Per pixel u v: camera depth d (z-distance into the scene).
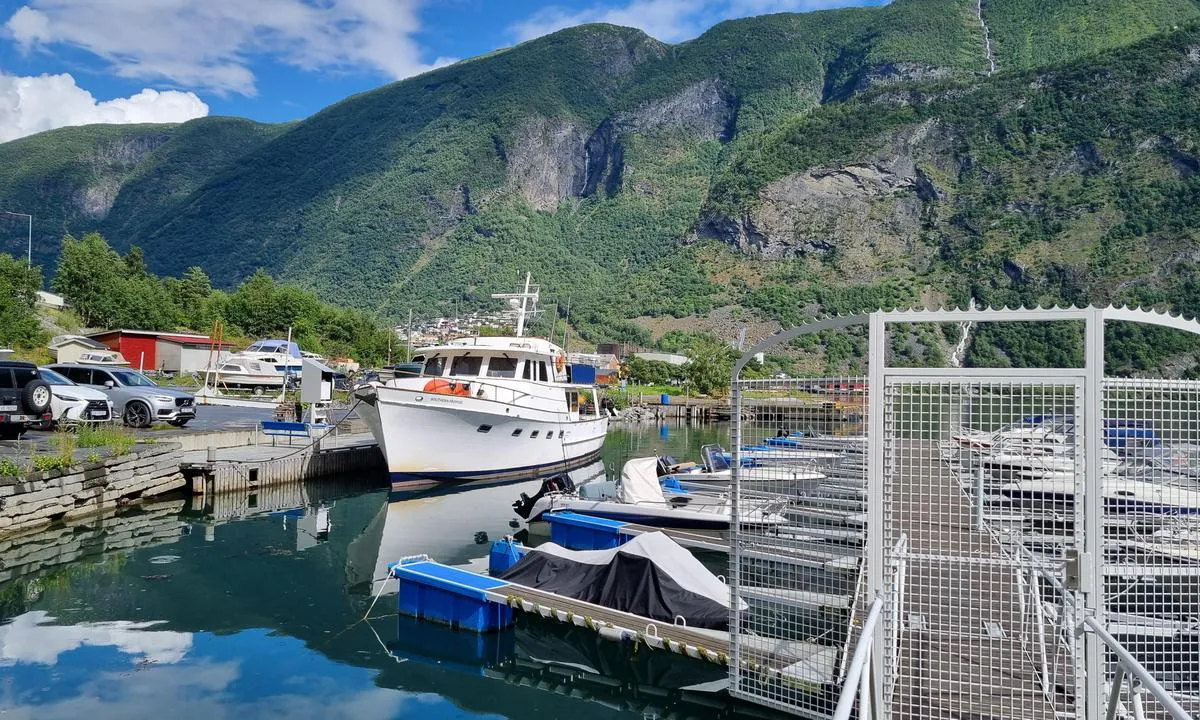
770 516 7.50
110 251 90.69
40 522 15.27
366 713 8.26
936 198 177.12
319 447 25.20
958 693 5.85
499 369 25.39
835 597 7.19
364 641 10.32
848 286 162.50
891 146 191.12
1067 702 5.84
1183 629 5.88
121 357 48.34
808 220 188.38
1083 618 5.22
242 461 21.11
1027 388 5.51
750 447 8.00
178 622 10.81
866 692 4.40
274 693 8.66
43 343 57.03
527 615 10.45
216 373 46.78
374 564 14.34
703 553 14.73
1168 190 143.25
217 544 15.38
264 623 10.91
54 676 8.88
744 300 170.00
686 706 8.66
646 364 101.88
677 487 19.19
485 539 16.78
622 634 9.59
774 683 7.29
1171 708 3.52
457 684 9.07
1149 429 5.51
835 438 6.95
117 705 8.21
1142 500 5.59
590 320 168.75
